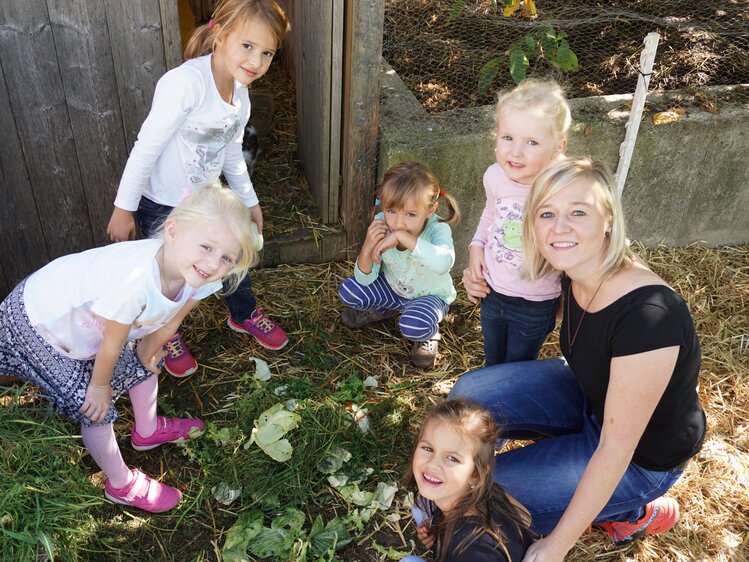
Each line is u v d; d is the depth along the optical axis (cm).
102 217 319
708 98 364
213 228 205
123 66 285
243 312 312
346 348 324
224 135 271
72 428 270
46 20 268
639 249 385
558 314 265
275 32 246
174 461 273
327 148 339
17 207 302
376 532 255
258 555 241
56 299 215
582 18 431
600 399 215
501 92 239
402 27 421
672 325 188
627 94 367
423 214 287
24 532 198
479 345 332
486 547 189
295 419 274
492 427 203
